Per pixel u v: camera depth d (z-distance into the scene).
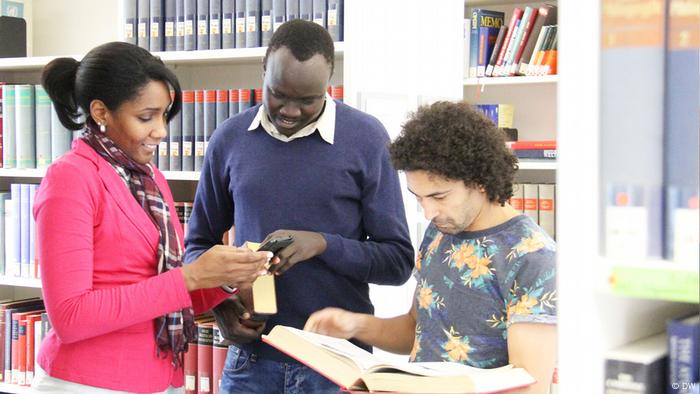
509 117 3.08
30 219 3.06
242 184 1.97
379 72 2.49
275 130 1.95
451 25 2.89
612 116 0.81
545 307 1.30
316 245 1.84
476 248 1.43
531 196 2.93
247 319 1.92
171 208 1.94
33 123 3.08
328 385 1.93
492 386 1.17
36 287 3.36
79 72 1.75
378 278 1.94
